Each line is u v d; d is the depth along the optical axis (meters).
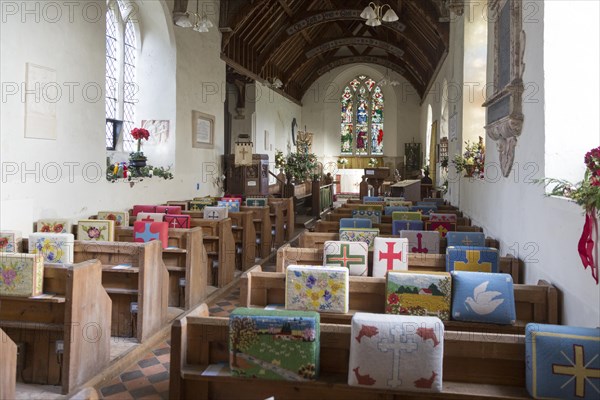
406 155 24.38
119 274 4.91
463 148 9.29
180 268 5.93
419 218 7.52
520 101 4.72
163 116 10.34
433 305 3.55
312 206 16.05
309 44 20.47
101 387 3.96
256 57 17.11
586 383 2.36
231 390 2.63
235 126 17.69
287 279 3.71
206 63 12.09
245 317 2.55
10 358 3.14
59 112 6.71
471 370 2.57
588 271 3.07
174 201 9.87
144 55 10.34
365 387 2.46
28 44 6.13
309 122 25.31
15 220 5.93
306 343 2.50
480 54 9.20
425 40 15.76
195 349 2.77
